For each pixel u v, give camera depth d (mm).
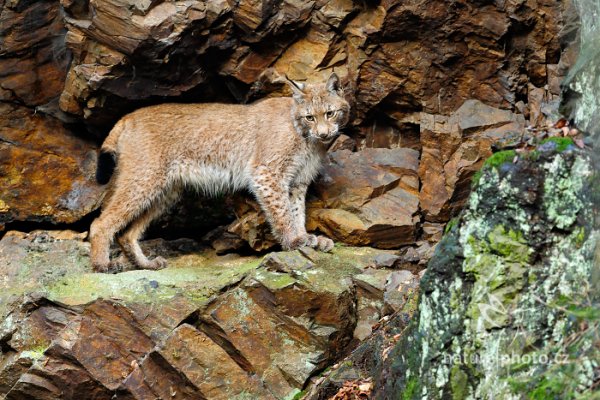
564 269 6727
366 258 10266
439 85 11211
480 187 7039
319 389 8773
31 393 9219
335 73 10828
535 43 10984
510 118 11023
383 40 11031
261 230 11102
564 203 6777
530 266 6836
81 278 9961
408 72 11148
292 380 9141
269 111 11148
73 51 10703
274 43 11266
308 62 11305
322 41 11211
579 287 6648
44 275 10703
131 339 9375
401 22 10828
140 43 10359
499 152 7070
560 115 8258
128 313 9430
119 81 10836
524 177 6895
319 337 9289
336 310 9359
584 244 6699
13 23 10977
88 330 9344
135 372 9141
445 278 7133
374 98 11328
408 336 7523
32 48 11188
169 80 11078
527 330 6734
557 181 6809
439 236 10836
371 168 11250
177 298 9578
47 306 9695
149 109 11180
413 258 10211
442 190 10977
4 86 11234
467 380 6926
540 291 6762
